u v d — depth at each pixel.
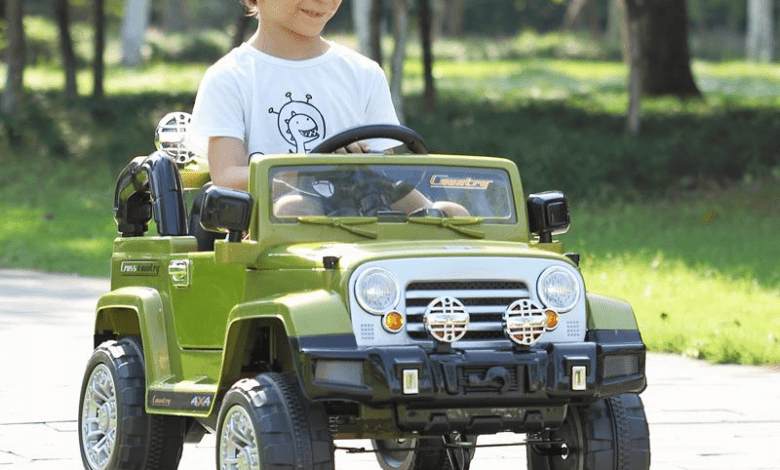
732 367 22.03
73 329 24.50
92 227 43.03
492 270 10.94
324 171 11.95
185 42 121.31
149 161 13.51
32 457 14.84
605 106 69.06
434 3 149.25
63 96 69.25
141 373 12.94
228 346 11.22
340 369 10.38
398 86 57.50
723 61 137.88
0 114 60.56
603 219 45.25
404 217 11.96
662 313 25.11
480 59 125.06
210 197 11.27
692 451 15.67
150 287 13.15
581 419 11.55
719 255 35.66
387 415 10.93
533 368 10.73
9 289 30.34
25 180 53.38
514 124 62.62
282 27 12.92
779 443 16.17
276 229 11.60
